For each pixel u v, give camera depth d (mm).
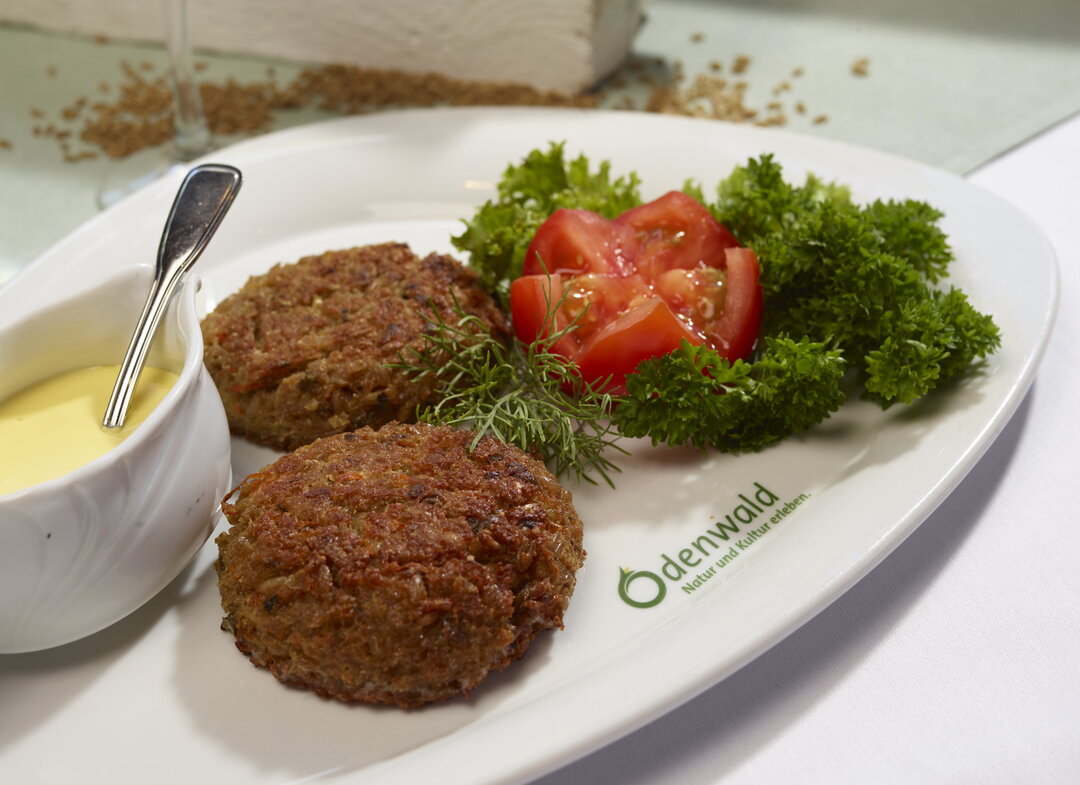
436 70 521
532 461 291
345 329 324
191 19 535
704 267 344
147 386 291
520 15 491
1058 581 285
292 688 264
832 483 309
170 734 257
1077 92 476
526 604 261
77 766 253
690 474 313
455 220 408
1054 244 394
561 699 250
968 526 299
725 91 502
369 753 251
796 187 390
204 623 280
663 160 416
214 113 497
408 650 252
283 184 408
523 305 336
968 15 548
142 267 297
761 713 261
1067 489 308
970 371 321
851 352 329
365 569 257
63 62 541
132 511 261
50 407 285
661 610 280
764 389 311
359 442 292
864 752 253
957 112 472
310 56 535
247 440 327
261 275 358
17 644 265
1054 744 252
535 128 427
